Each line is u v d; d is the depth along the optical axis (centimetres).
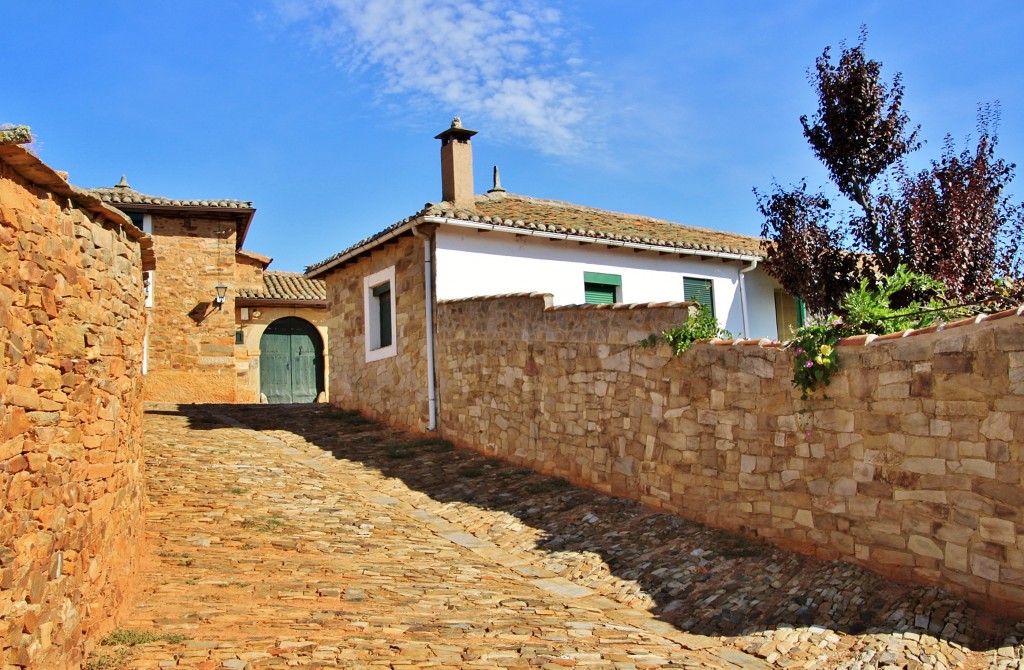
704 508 941
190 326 2203
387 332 1666
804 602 722
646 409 1032
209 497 1058
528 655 602
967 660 600
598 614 744
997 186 1275
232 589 707
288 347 2461
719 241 1953
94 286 560
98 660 509
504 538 984
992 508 661
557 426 1187
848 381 786
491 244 1524
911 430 728
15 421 428
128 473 656
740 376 903
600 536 952
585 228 1597
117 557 605
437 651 591
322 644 578
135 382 682
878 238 1334
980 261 1257
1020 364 648
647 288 1742
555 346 1195
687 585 798
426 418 1486
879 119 1328
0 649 400
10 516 418
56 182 473
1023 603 635
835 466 795
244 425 1667
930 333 716
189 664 517
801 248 1379
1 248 416
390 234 1512
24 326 444
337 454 1399
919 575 713
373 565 841
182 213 2220
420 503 1130
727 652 661
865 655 619
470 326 1384
